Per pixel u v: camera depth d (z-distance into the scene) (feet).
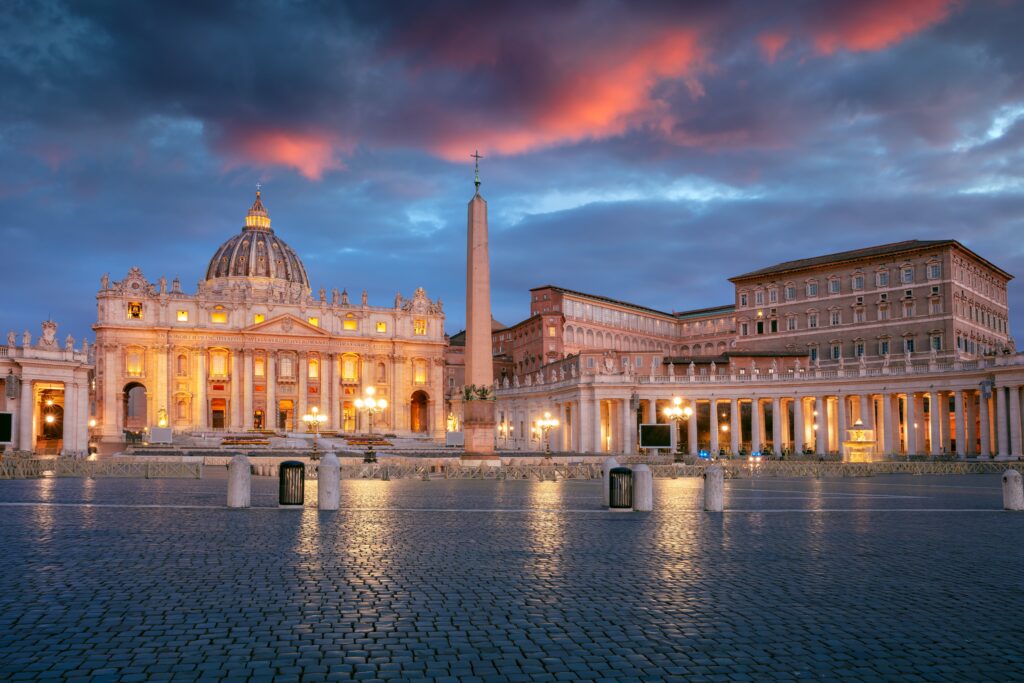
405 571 49.83
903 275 371.35
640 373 372.99
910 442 293.43
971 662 32.91
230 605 40.83
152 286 452.35
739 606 41.55
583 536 65.72
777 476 168.96
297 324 470.39
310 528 69.05
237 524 71.41
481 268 169.68
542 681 30.30
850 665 32.45
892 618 39.40
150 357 444.96
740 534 67.67
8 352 260.21
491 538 64.18
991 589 45.91
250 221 642.63
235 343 460.14
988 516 83.25
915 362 335.26
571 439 342.44
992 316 401.08
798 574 49.88
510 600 42.42
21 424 259.60
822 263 397.19
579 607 41.06
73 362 274.98
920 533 69.10
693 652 33.81
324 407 476.13
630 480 87.81
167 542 60.44
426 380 504.02
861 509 90.27
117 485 122.52
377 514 80.74
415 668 31.50
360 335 488.85
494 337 554.46
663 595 43.83
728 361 368.89
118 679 29.94
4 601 41.27
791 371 303.89
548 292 471.21
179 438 368.07
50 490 109.70
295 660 32.27
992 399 281.54
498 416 428.97
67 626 36.76
